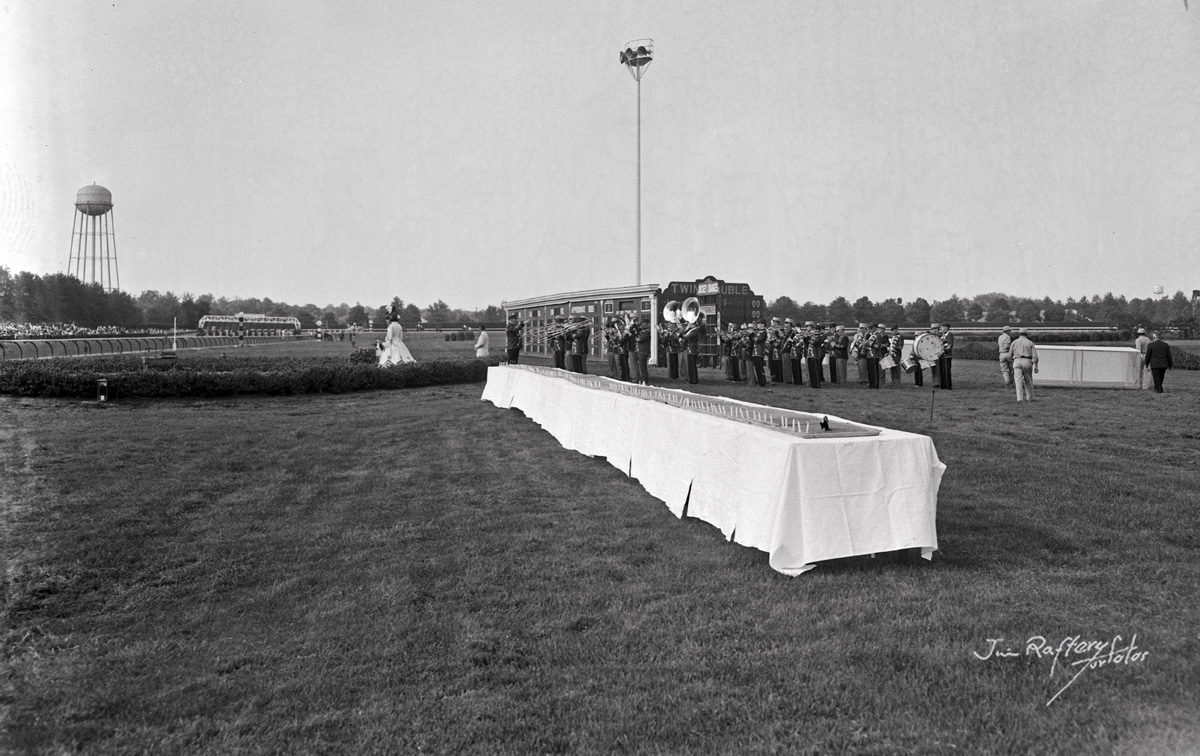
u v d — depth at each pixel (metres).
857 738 3.42
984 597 5.01
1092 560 5.79
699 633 4.58
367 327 112.38
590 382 12.05
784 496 5.57
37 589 5.50
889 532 5.68
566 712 3.72
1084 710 3.61
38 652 4.52
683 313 22.05
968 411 14.65
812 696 3.79
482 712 3.73
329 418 14.88
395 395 19.52
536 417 13.88
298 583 5.60
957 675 3.96
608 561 5.97
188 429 13.06
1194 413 14.33
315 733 3.60
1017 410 14.81
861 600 5.01
